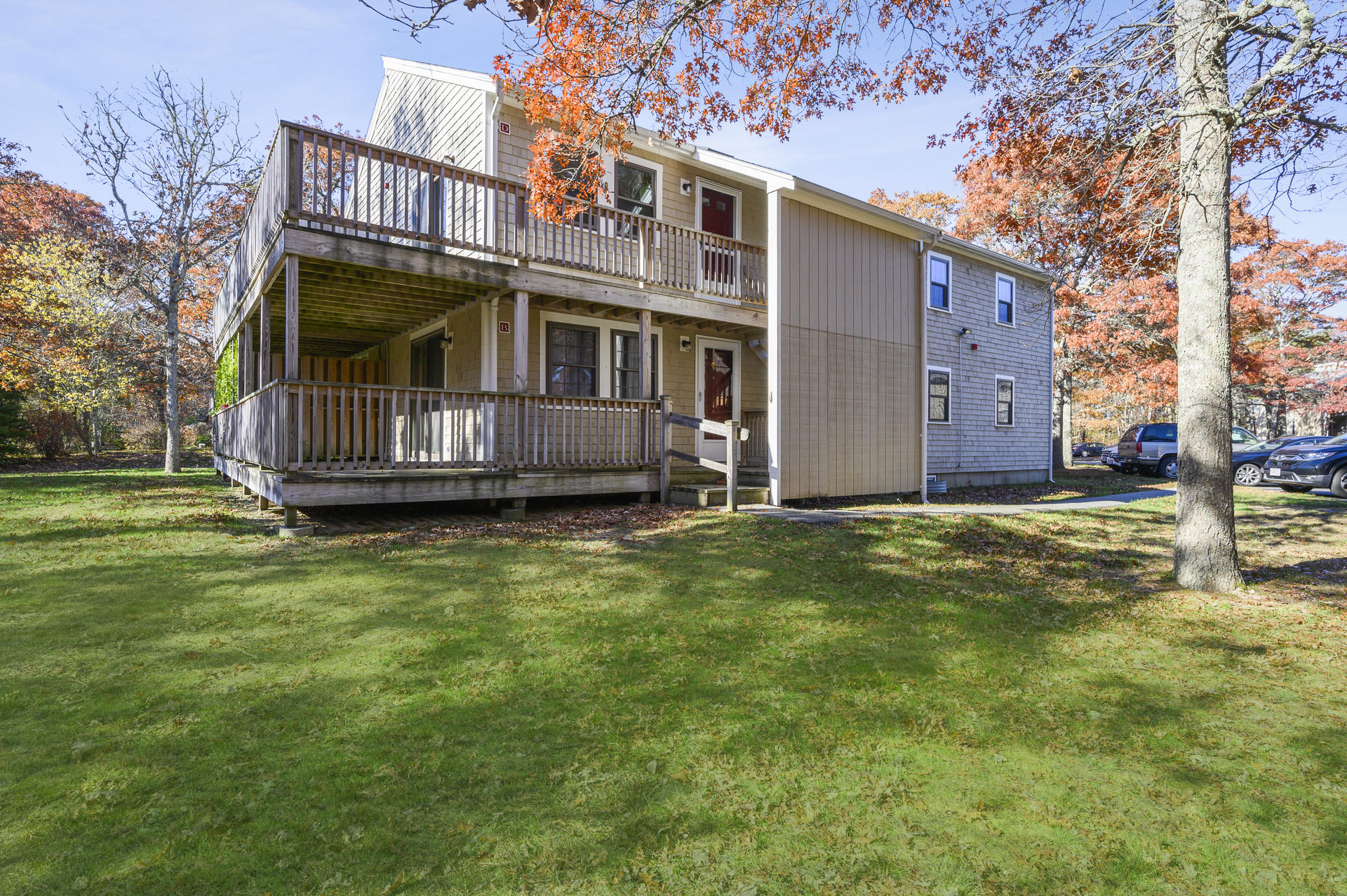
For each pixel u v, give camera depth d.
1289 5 5.11
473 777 2.91
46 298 20.36
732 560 7.08
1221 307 6.48
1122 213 7.00
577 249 11.56
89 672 3.96
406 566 6.59
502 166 11.04
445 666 4.19
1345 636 5.21
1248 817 2.75
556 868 2.33
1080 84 6.55
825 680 4.12
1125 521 10.80
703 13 6.90
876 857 2.42
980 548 8.11
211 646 4.43
